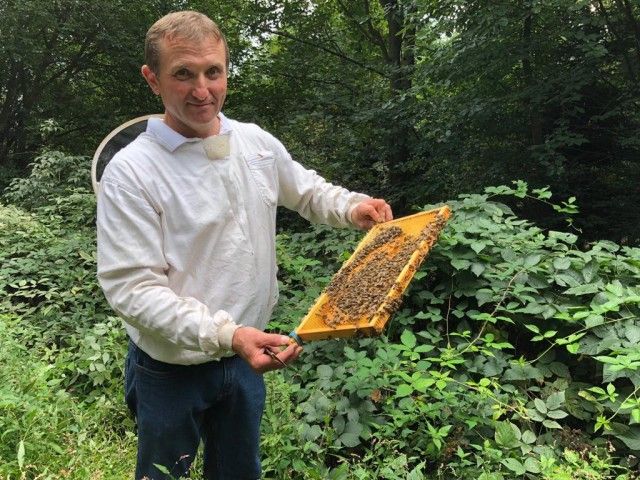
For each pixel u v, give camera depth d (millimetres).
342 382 3244
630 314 3098
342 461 2951
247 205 2074
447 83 8312
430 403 3076
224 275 2014
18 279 5508
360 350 3445
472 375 3244
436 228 2475
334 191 2512
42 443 2854
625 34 7738
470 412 2930
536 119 8109
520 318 3291
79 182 8367
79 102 12797
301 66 12180
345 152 10336
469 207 3885
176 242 1968
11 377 3359
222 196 2000
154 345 2039
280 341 1846
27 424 2893
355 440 2900
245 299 2059
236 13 13219
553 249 3611
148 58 1934
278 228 8516
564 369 3154
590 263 3316
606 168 8586
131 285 1894
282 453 2867
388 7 10930
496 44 7598
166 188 1948
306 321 2156
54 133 12508
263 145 2234
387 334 3533
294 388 3223
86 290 5203
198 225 1954
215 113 1981
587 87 7965
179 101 1910
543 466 2537
